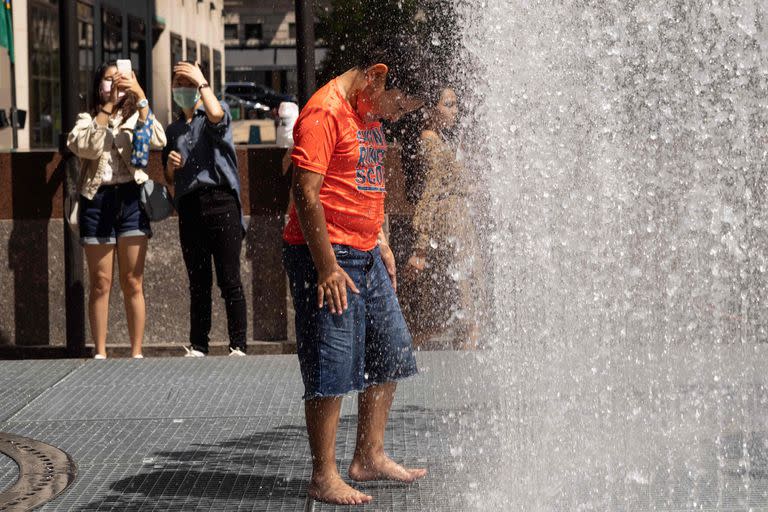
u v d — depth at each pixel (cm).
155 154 871
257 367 730
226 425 562
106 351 864
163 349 867
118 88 779
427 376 643
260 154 875
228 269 796
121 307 885
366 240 422
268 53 3058
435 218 681
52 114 1363
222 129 787
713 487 431
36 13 1296
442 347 700
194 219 795
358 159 414
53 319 892
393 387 449
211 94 785
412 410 570
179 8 2009
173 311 883
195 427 559
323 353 413
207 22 2570
